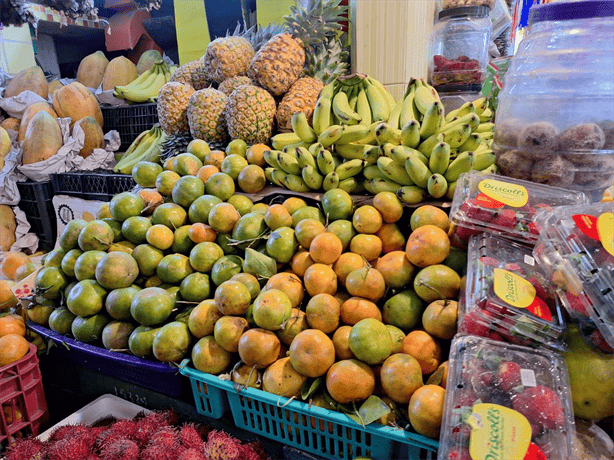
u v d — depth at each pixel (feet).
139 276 6.20
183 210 6.58
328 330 4.84
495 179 5.09
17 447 5.08
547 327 3.67
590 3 5.06
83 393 6.63
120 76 12.31
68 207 10.06
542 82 5.41
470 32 8.51
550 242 4.00
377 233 5.63
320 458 4.61
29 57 13.73
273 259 5.63
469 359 3.69
